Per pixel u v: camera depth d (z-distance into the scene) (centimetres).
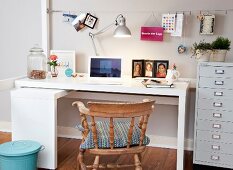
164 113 317
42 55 303
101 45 324
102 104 190
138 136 210
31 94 253
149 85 257
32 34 339
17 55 348
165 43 306
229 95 247
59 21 332
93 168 208
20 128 260
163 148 320
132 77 306
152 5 305
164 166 274
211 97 252
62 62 323
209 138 257
